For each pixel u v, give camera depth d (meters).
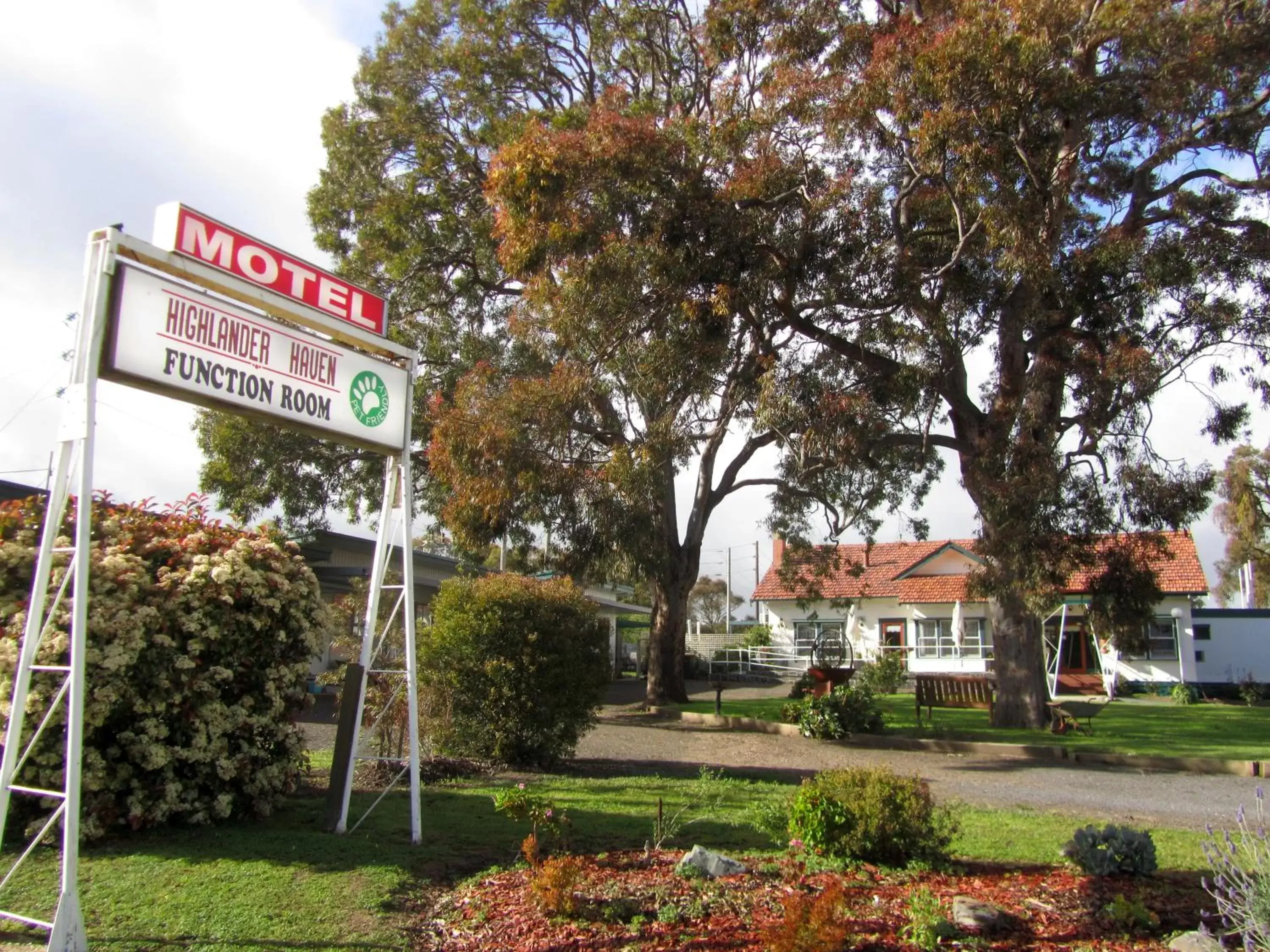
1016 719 17.03
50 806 6.16
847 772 6.79
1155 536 15.23
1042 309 15.94
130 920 4.88
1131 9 12.56
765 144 15.09
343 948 4.69
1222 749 14.34
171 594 6.84
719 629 61.09
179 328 5.75
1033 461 14.55
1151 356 14.82
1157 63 13.34
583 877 5.85
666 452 16.06
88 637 6.27
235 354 6.15
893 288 15.18
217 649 7.01
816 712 15.51
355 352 7.14
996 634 17.56
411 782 6.87
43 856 5.93
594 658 11.52
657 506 19.00
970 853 6.95
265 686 7.27
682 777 10.69
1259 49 13.45
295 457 23.23
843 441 14.98
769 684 33.59
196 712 6.78
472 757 10.78
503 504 16.70
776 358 15.42
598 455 18.09
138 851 6.15
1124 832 6.24
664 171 14.34
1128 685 33.19
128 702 6.54
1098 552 15.48
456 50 21.94
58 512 4.95
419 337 22.59
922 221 16.98
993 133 13.16
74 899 4.37
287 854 6.21
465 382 17.41
